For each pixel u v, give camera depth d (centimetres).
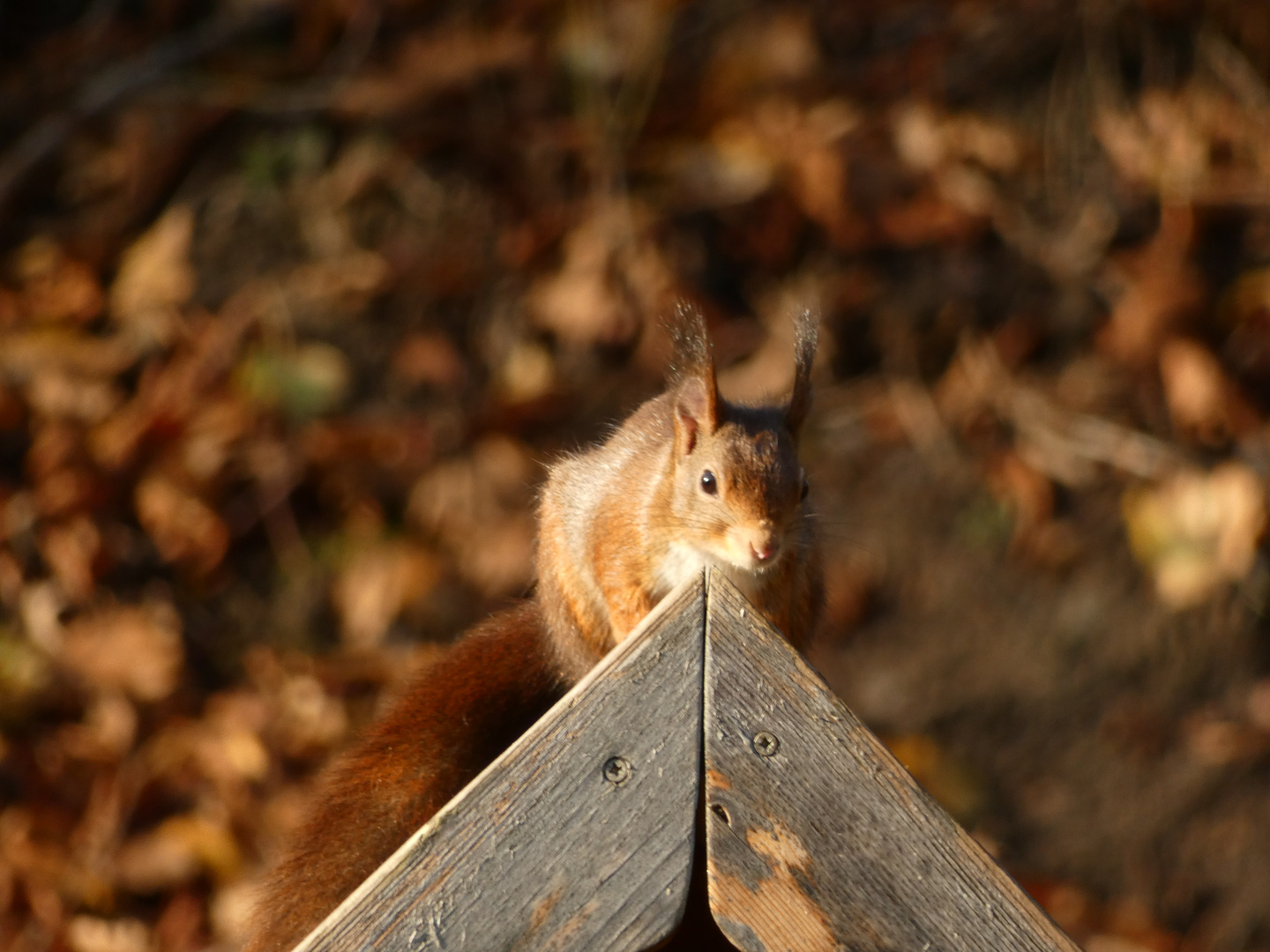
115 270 1332
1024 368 1303
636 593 729
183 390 1255
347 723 1102
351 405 1265
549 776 492
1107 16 1441
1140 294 1318
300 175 1389
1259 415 1262
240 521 1211
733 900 481
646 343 1295
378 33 1485
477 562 1186
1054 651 1169
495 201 1380
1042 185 1393
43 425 1231
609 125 1399
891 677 1159
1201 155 1387
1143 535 1212
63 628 1148
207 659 1151
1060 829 1095
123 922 1010
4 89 1453
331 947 481
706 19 1499
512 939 479
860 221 1363
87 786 1076
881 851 488
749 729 496
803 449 1266
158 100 1430
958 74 1441
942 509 1235
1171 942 1046
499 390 1277
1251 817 1095
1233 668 1159
